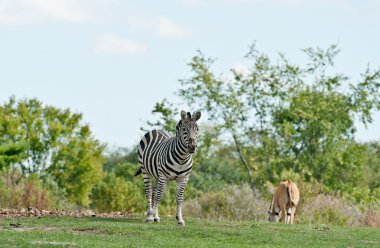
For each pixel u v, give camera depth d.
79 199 68.06
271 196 37.97
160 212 38.56
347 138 54.66
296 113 53.19
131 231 20.08
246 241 19.48
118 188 53.53
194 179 55.50
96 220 23.41
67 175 68.25
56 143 68.44
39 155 68.38
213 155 54.75
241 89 53.06
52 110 70.31
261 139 53.16
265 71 53.66
